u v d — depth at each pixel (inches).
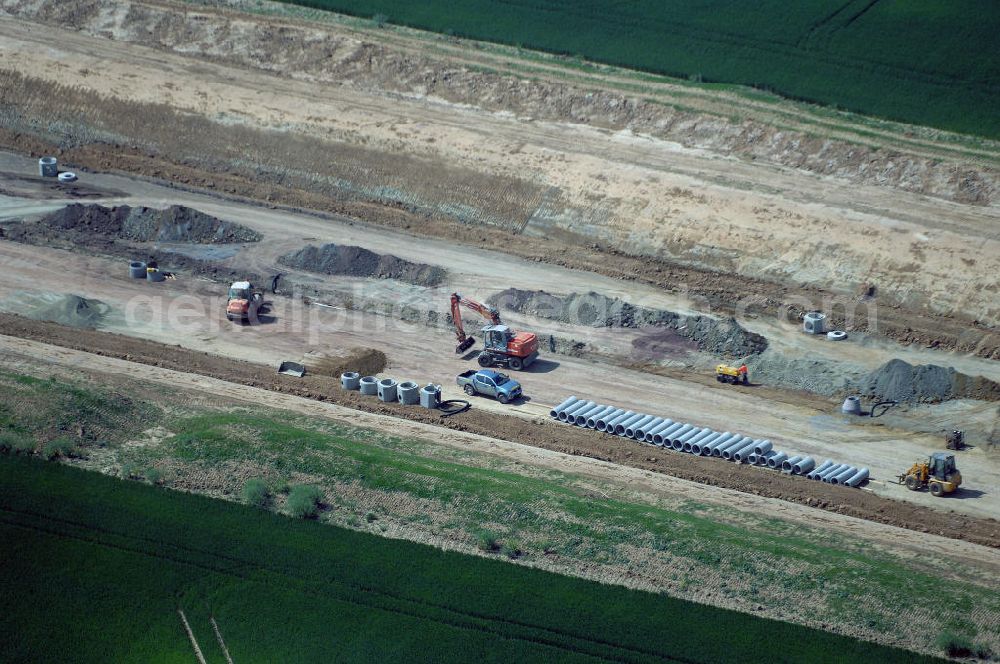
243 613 1728.6
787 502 2010.3
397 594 1748.3
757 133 3122.5
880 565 1777.8
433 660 1644.9
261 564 1802.4
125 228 2942.9
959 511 1994.3
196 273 2787.9
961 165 2908.5
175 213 2942.9
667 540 1827.0
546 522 1871.3
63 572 1792.6
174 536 1854.1
